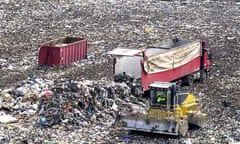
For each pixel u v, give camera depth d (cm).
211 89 13762
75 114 10531
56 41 16912
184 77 14138
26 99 11206
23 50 17462
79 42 16512
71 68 15550
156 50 13875
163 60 13075
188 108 10362
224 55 17925
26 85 12262
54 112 10512
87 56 17075
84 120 10481
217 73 15550
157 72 12875
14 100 11194
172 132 9831
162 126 9906
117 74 13125
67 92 11100
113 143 9519
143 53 12900
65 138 9638
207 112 11562
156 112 10006
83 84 11594
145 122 9988
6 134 9662
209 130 10425
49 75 14462
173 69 13462
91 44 19012
